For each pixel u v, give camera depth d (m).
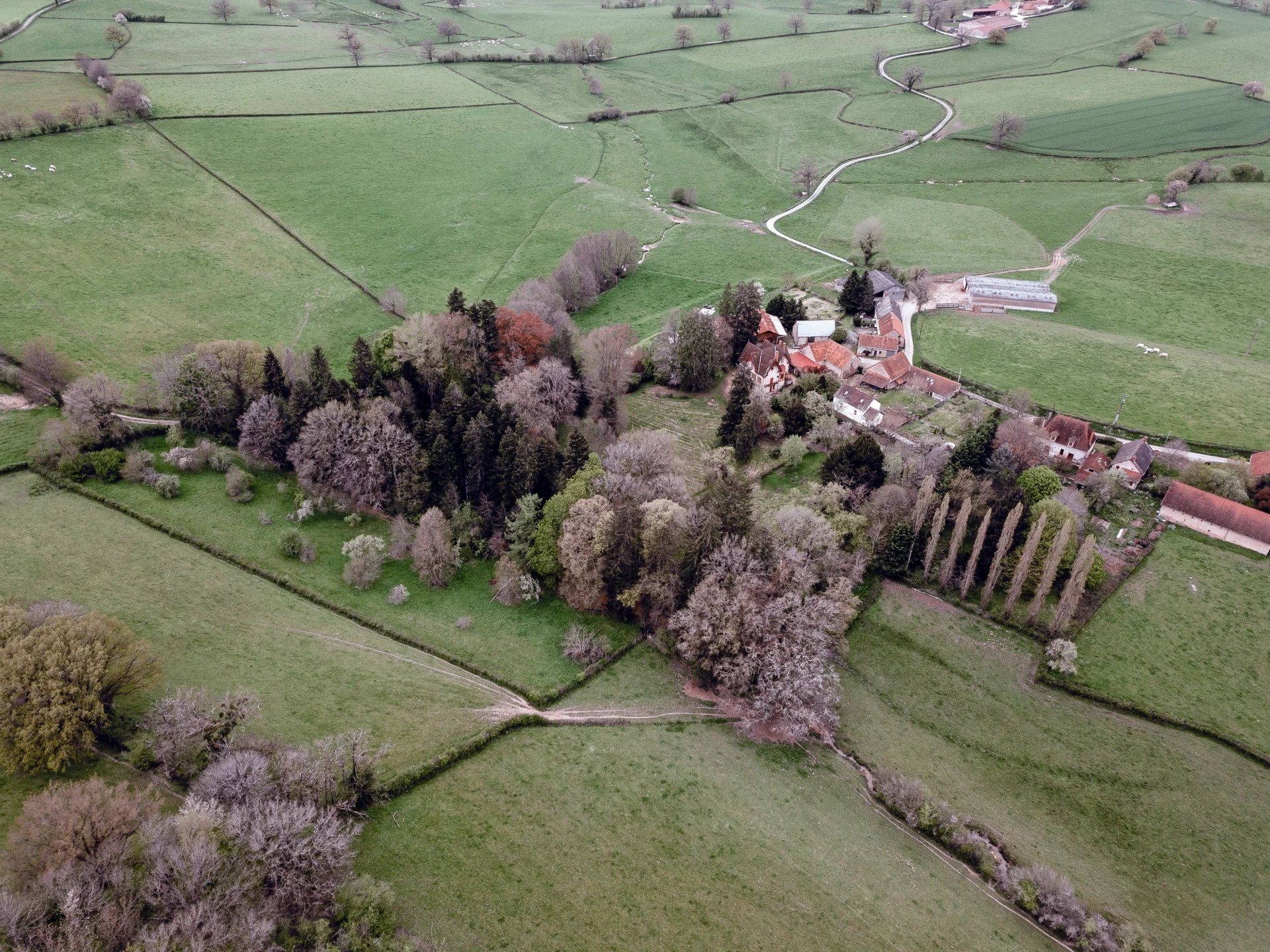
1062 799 82.19
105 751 74.00
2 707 69.81
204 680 84.19
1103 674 94.56
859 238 196.00
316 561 107.00
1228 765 85.44
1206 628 99.62
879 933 67.56
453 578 106.94
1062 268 197.38
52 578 95.69
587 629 99.06
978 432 120.25
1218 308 177.50
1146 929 70.31
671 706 89.69
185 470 119.88
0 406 124.88
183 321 160.50
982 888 73.06
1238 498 116.44
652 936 65.50
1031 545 97.62
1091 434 125.62
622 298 188.75
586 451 112.31
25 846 60.22
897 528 106.38
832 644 92.56
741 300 155.00
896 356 150.38
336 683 86.56
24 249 171.62
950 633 100.88
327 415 114.81
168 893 57.62
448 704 86.12
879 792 80.75
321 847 61.38
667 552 96.88
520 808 75.25
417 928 63.41
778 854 73.56
